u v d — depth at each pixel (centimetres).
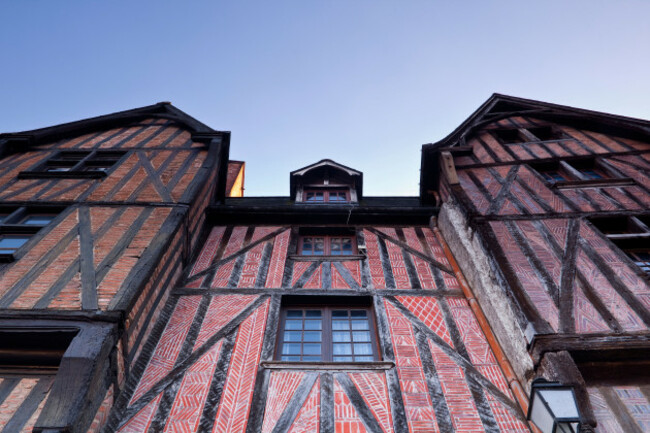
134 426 441
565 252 599
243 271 686
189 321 581
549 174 866
